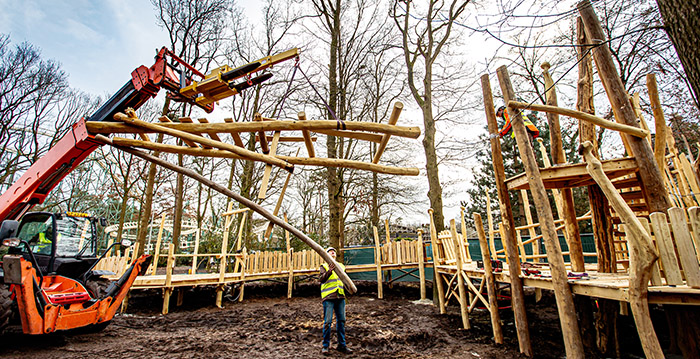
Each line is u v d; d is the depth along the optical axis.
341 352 5.59
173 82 4.13
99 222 8.24
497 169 5.73
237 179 19.92
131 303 9.37
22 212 4.61
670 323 4.61
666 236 3.32
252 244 14.44
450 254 8.85
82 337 6.05
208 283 9.33
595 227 5.66
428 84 11.61
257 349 5.68
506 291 9.06
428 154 11.12
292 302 10.05
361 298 10.87
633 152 4.48
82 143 4.19
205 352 5.44
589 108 5.66
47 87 15.67
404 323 7.46
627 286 3.63
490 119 5.87
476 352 5.50
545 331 6.59
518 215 19.30
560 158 5.38
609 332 5.18
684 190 6.79
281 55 3.53
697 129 10.95
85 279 6.74
